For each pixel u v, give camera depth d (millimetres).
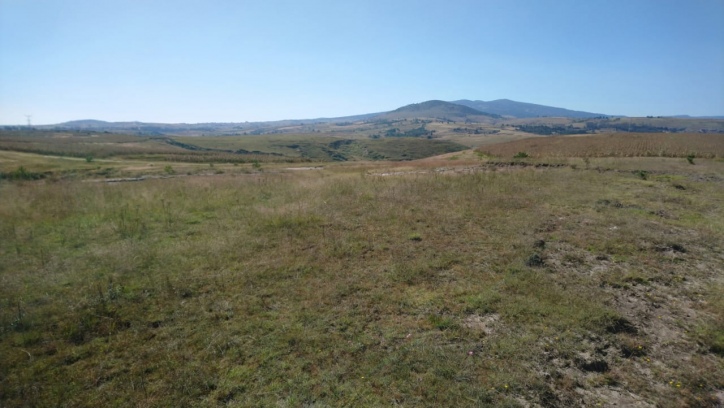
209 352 4742
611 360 4637
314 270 6977
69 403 3990
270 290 6242
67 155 59875
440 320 5348
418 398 3975
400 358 4578
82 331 5195
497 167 20859
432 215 10172
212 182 16375
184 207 11789
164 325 5352
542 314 5484
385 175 18312
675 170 18109
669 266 7117
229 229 9391
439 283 6457
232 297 6051
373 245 8148
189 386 4191
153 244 8367
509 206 11000
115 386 4227
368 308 5711
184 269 7039
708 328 5215
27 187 15648
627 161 21562
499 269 6926
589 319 5340
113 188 15359
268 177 18781
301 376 4316
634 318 5492
